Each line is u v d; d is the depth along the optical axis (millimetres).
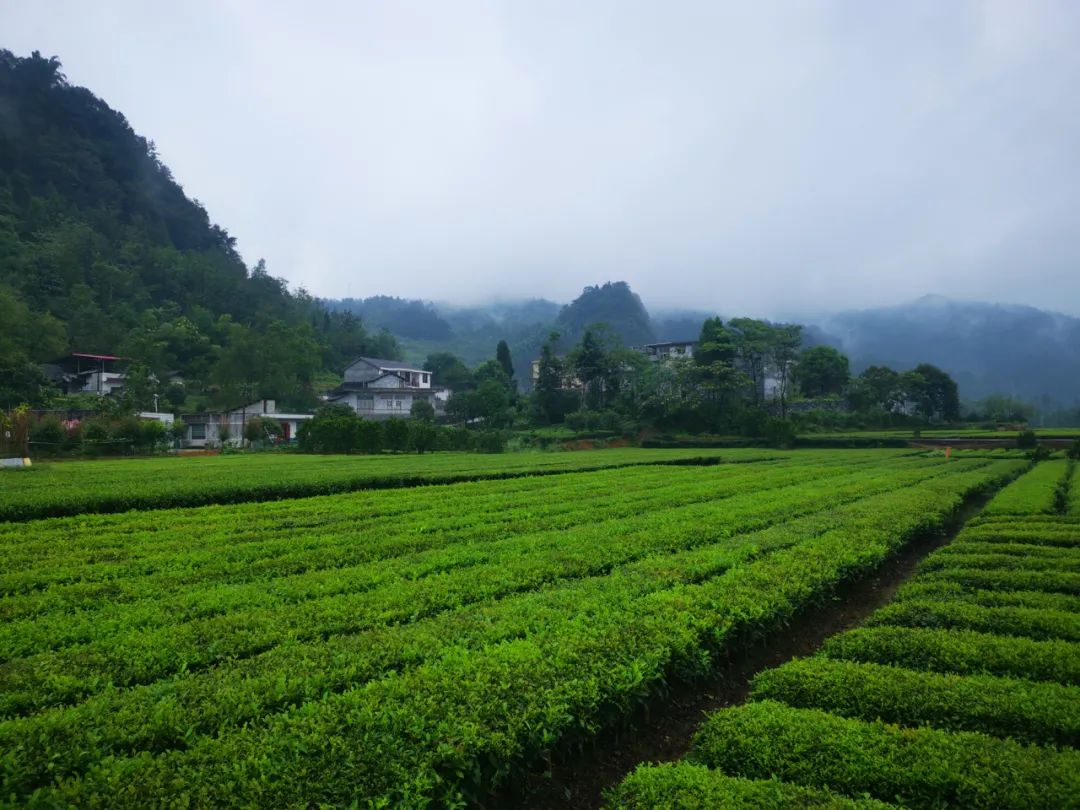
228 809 4773
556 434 76125
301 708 6242
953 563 13562
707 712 8594
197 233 139250
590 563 12625
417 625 8781
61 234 103062
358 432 54188
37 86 126938
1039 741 6262
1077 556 13758
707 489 26078
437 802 5637
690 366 82875
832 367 98750
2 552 13578
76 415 60375
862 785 5516
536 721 6344
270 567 12602
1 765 5211
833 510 19203
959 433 73438
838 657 8672
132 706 6324
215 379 82375
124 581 11383
